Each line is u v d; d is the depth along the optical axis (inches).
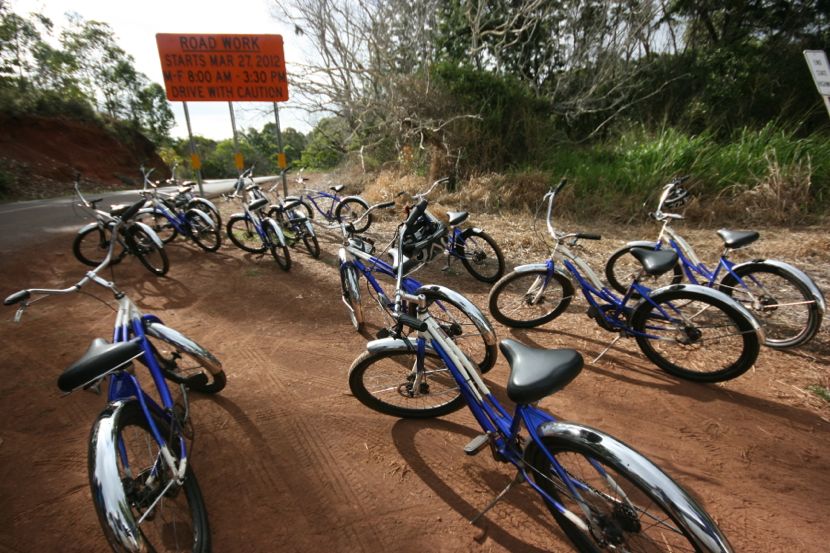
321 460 89.1
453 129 354.0
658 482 53.4
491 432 75.2
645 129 382.9
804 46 462.9
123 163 759.7
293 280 190.9
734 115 421.4
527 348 69.0
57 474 86.4
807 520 72.8
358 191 413.4
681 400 103.0
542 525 73.9
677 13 548.4
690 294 102.6
